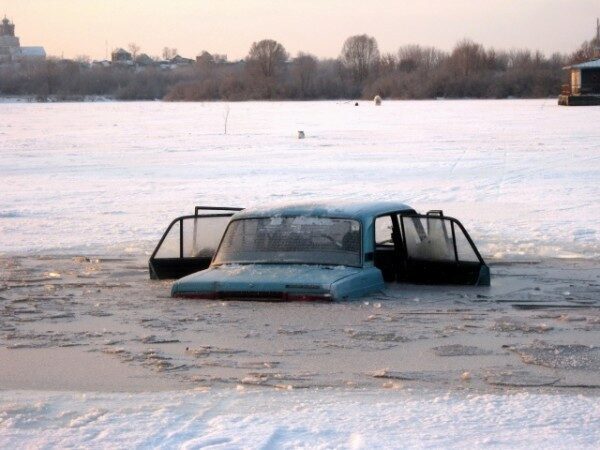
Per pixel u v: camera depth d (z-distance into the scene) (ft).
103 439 19.99
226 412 22.02
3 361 27.76
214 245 42.29
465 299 37.04
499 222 60.54
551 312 34.63
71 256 49.83
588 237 54.03
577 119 215.10
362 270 37.27
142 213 66.95
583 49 470.39
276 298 35.88
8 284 41.52
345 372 26.09
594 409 22.08
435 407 22.34
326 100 531.91
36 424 21.22
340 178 89.97
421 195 75.46
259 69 576.61
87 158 119.65
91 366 27.07
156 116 289.53
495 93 475.31
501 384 24.76
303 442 19.58
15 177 95.40
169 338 30.50
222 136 168.76
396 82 518.78
